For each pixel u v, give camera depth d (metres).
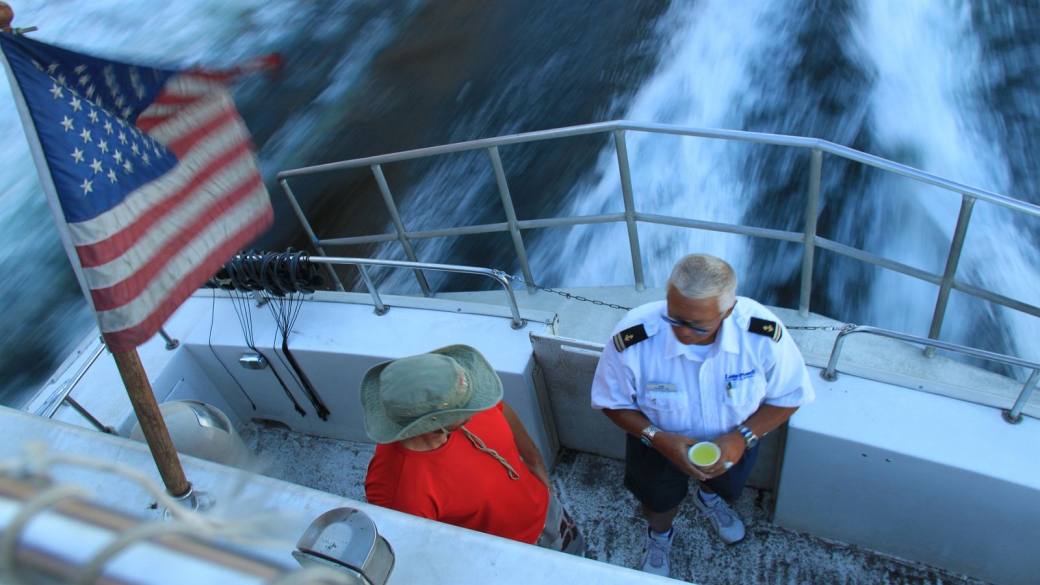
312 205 6.56
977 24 6.72
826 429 2.04
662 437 1.87
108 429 2.53
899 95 6.27
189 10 9.56
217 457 2.09
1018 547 2.06
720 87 6.71
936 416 2.04
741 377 1.78
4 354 6.07
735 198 5.45
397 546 1.37
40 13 9.82
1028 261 4.70
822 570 2.36
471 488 1.65
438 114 7.34
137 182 1.44
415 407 1.50
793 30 7.06
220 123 1.65
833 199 5.31
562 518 2.10
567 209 5.69
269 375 2.87
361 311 2.82
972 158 5.66
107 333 1.36
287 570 0.47
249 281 2.79
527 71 7.54
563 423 2.71
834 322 3.43
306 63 8.47
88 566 0.44
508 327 2.61
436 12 8.73
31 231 7.14
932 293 4.48
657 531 2.34
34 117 1.30
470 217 5.90
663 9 7.73
